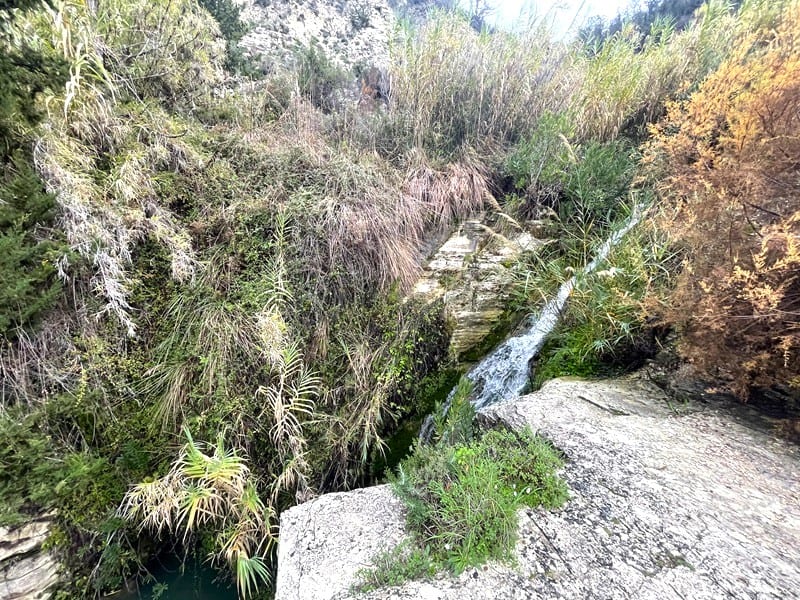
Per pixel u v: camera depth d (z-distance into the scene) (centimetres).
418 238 479
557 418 262
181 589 322
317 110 580
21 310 265
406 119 540
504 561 168
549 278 429
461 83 534
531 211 483
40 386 284
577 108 485
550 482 201
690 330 264
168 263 350
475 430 285
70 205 289
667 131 410
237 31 633
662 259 337
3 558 256
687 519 182
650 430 249
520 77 528
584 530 180
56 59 278
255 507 291
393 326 420
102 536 293
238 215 379
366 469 380
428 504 196
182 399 327
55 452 273
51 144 297
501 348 420
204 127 453
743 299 229
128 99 387
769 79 230
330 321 395
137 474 309
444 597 156
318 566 182
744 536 173
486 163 520
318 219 400
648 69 480
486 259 464
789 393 256
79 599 288
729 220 237
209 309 346
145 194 351
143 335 332
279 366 334
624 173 433
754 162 228
